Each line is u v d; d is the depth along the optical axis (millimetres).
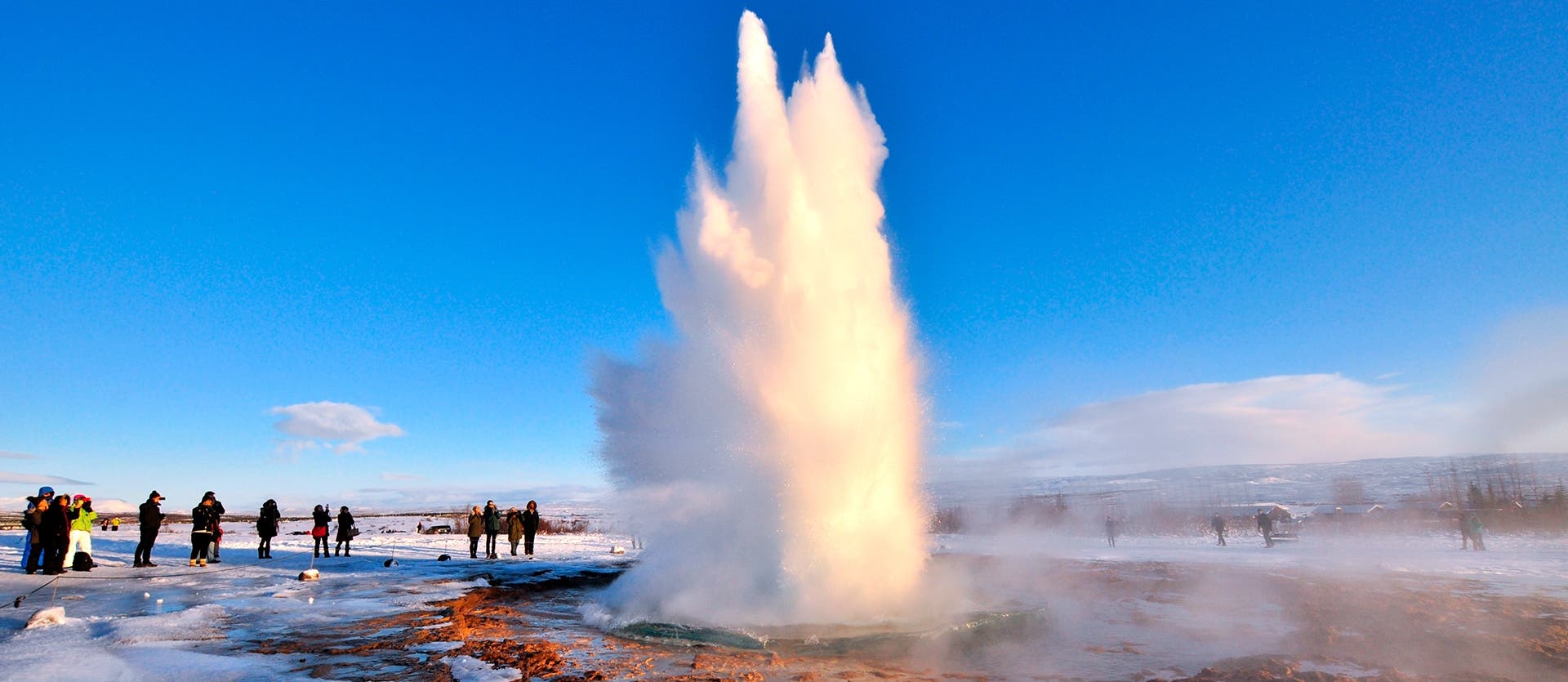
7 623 9984
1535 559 22797
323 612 11492
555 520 56844
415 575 17234
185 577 16297
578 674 7637
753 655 8844
